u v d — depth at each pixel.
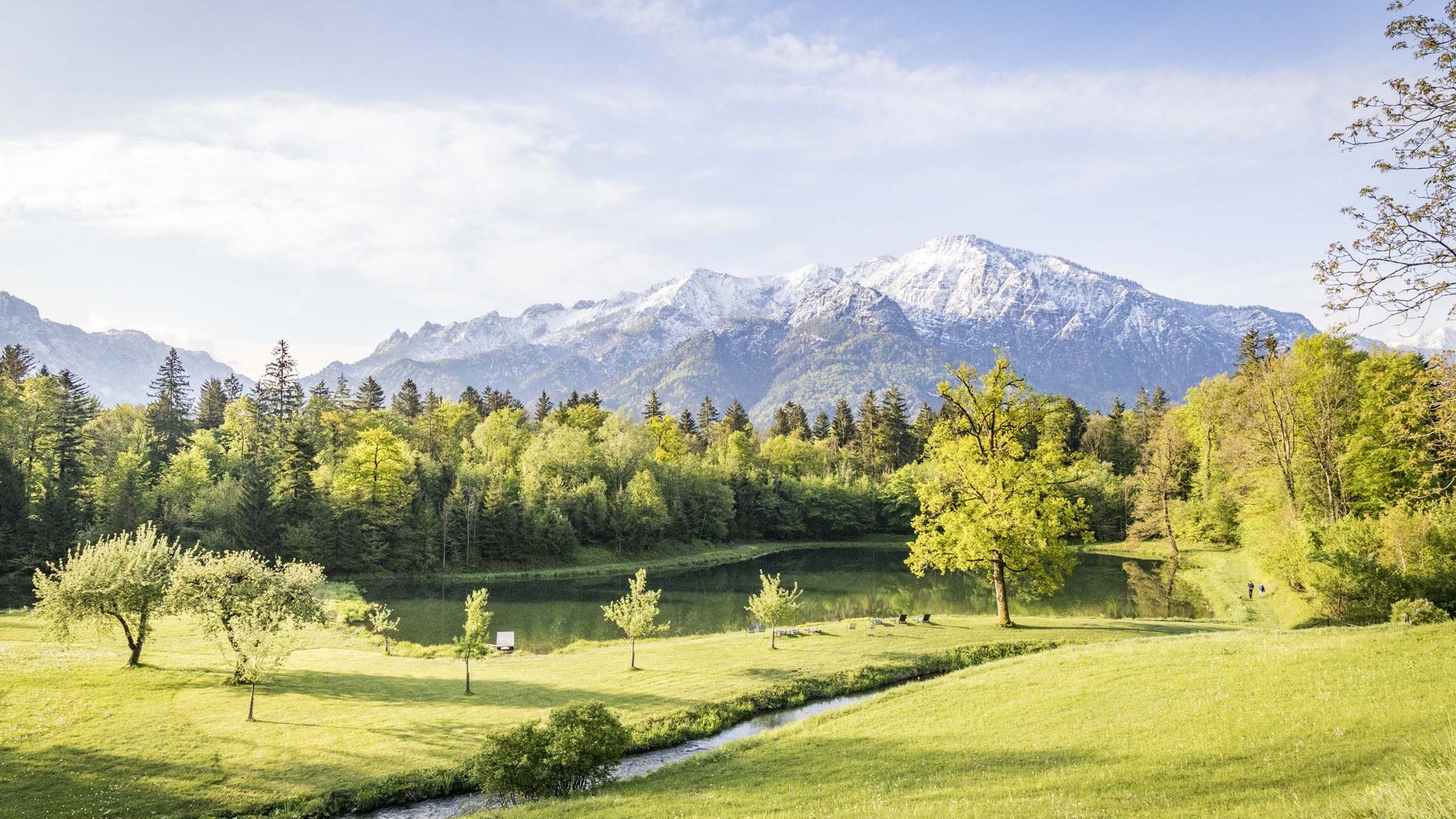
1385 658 22.05
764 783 19.19
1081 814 13.20
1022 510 41.22
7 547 67.50
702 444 166.38
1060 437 45.06
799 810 15.94
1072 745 18.77
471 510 88.19
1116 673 25.64
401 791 21.66
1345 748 15.27
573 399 159.62
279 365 107.38
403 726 26.59
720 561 106.19
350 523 80.50
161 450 100.12
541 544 93.75
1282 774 14.36
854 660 36.31
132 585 32.59
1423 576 36.03
